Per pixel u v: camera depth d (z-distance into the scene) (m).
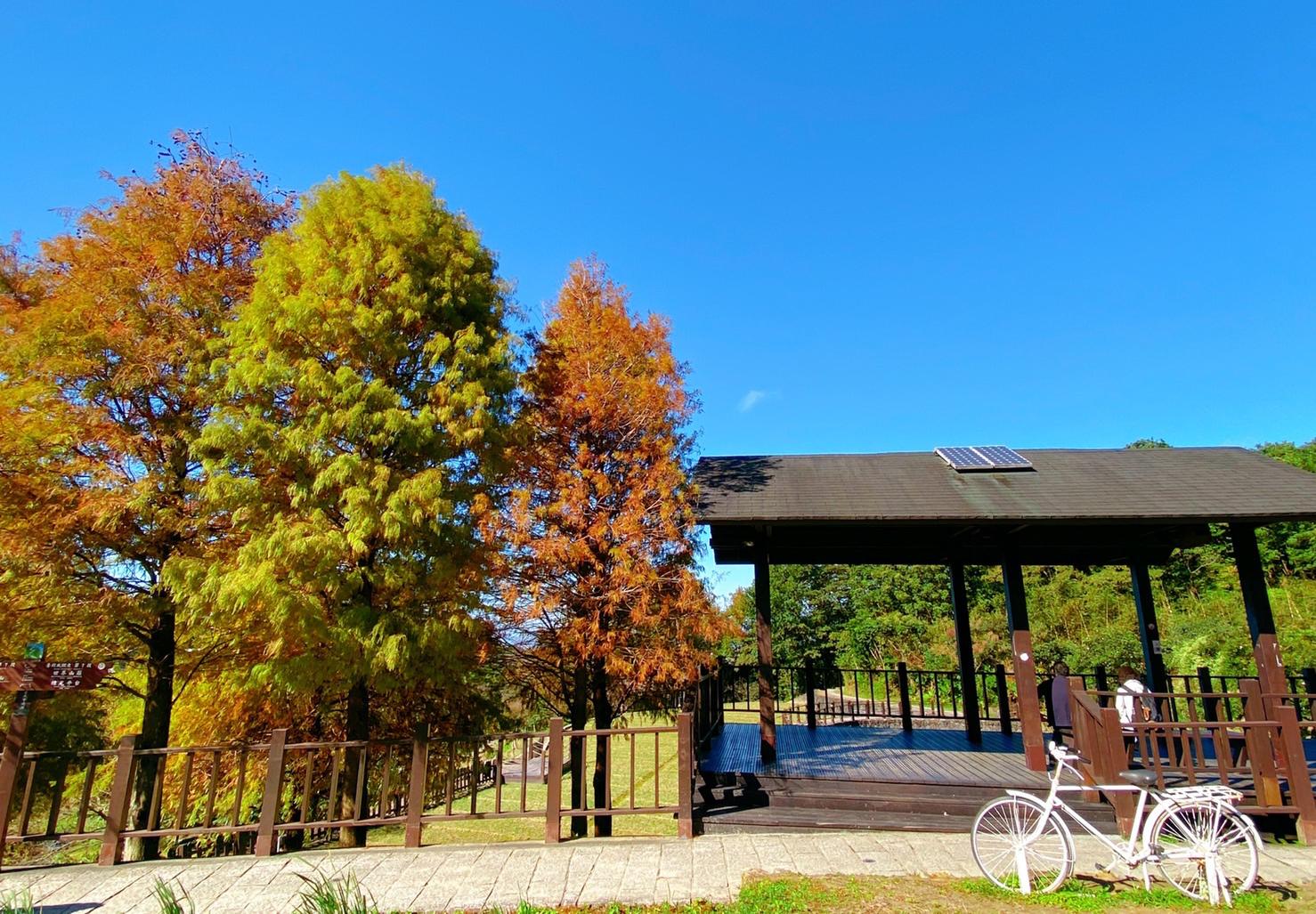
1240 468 9.61
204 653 8.91
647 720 11.32
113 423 7.87
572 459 8.81
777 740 9.61
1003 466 9.90
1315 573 19.58
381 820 6.30
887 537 10.12
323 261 7.86
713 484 9.48
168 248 8.37
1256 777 6.30
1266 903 4.72
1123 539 9.90
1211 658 16.06
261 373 7.14
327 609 7.39
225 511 7.93
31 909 4.66
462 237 8.86
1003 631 22.00
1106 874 5.29
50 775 10.93
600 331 9.20
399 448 7.82
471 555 8.02
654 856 5.86
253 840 9.50
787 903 4.75
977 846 5.20
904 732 10.43
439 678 8.05
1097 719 6.55
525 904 4.74
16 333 7.60
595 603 8.31
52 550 7.37
